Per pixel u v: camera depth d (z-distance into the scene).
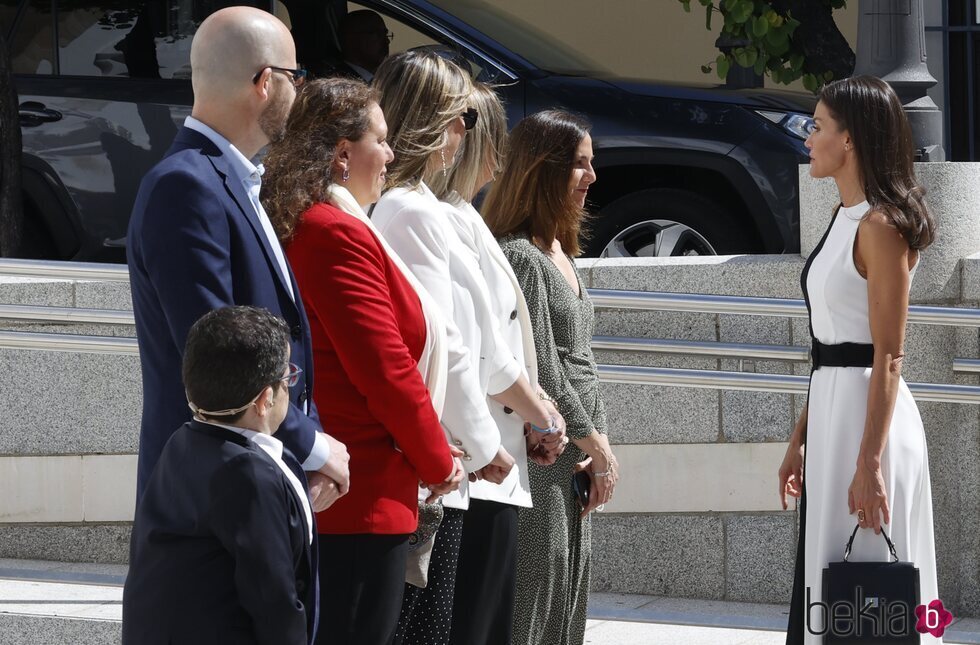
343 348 11.09
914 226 12.77
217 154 10.49
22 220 23.84
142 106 25.44
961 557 17.52
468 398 12.30
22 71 25.78
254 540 9.10
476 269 12.84
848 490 13.25
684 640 16.36
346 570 11.34
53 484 18.25
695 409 17.81
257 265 10.38
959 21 38.34
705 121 24.50
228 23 10.57
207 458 9.30
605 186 25.25
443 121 12.72
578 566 14.51
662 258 18.52
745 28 25.38
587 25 41.47
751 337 17.77
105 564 18.28
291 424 10.24
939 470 17.50
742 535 17.83
